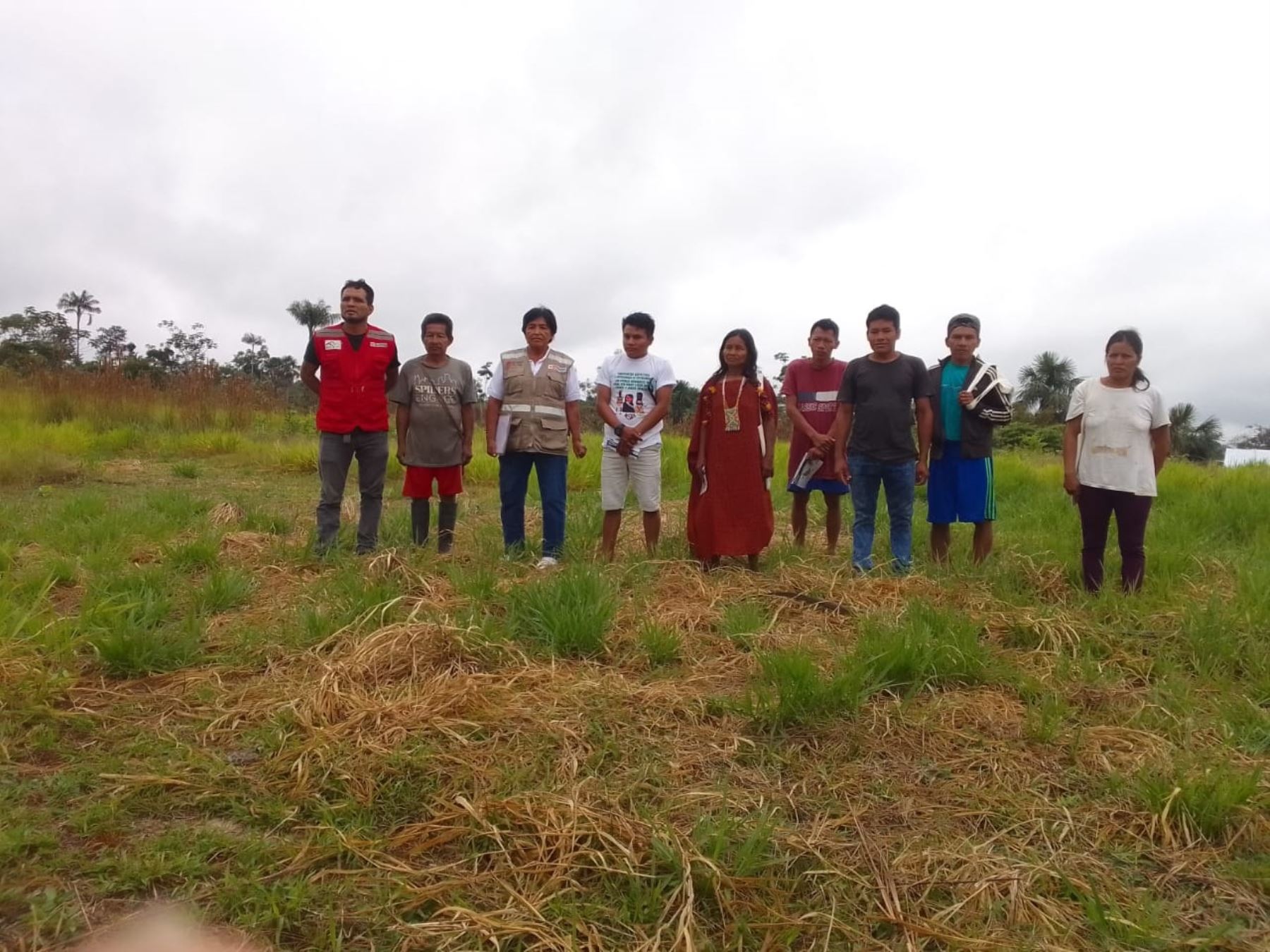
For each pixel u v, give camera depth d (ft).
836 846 8.59
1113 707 12.02
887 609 15.90
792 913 7.57
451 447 20.89
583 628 13.46
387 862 8.07
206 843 8.21
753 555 19.53
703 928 7.39
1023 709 11.91
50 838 8.09
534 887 7.78
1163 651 14.16
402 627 13.10
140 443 45.75
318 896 7.57
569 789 9.24
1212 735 11.21
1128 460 17.33
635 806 9.09
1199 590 17.71
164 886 7.66
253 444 45.14
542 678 12.17
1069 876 8.20
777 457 44.52
